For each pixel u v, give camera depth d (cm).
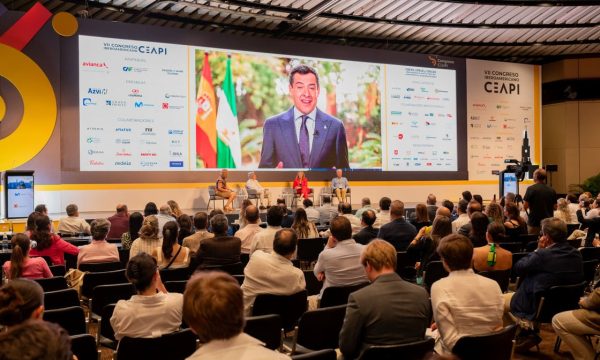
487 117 1547
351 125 1352
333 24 1328
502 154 1567
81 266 493
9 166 999
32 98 1020
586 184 1650
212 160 1186
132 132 1105
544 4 1230
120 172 1092
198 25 1267
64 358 115
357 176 1354
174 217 768
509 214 657
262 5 1134
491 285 282
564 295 386
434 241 481
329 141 1323
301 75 1296
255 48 1244
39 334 113
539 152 1633
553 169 1686
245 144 1225
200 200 1170
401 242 557
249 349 162
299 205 1240
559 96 1725
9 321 202
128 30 1105
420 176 1438
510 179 1285
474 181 1520
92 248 507
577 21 1370
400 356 232
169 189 1138
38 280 399
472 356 249
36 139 1020
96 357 260
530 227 721
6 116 1001
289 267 363
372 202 1367
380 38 1445
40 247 521
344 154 1341
